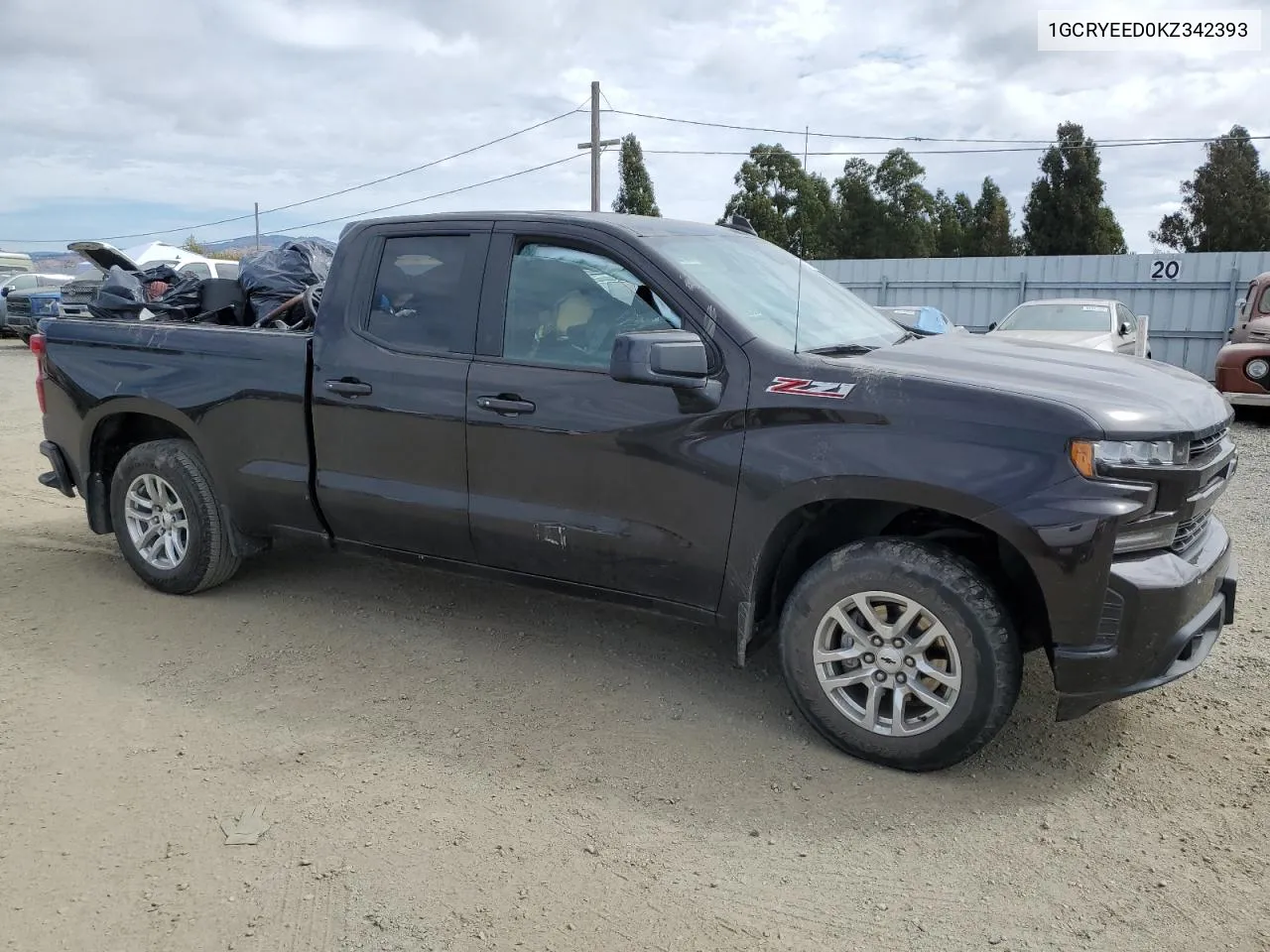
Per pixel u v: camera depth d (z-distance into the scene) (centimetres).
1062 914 254
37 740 346
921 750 318
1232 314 1894
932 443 304
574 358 369
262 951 240
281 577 523
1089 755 336
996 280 2112
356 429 415
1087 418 289
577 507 369
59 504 697
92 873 271
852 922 252
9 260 2980
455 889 264
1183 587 292
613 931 248
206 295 564
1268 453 923
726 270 382
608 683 394
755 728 356
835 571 324
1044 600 297
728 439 335
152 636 443
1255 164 3806
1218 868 273
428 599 490
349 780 319
